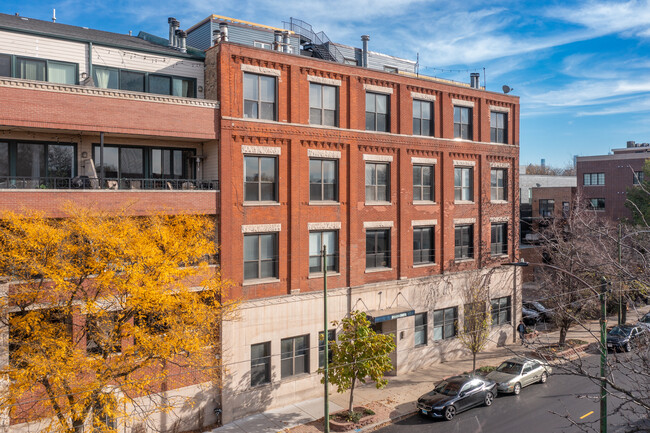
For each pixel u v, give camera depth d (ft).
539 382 84.74
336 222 80.84
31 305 50.57
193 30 100.42
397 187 88.94
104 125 60.75
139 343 49.78
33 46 62.85
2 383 51.90
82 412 47.91
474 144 100.17
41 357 45.24
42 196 55.42
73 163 65.98
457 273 96.84
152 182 71.05
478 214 101.19
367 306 84.12
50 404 47.26
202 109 67.97
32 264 44.68
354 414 68.54
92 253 48.47
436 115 94.58
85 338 58.49
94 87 60.08
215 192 68.33
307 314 76.89
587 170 193.57
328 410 65.46
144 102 63.57
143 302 47.91
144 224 57.31
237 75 70.90
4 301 48.21
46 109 57.11
